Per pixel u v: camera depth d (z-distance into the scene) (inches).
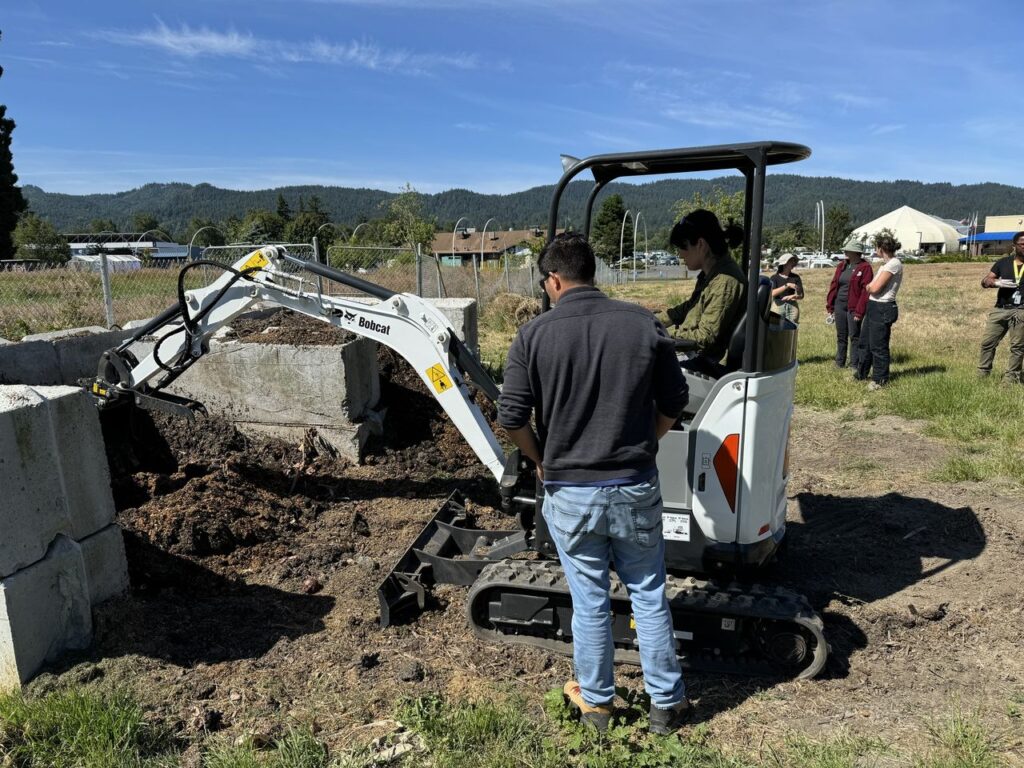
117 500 187.5
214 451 231.3
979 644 143.0
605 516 106.8
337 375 236.5
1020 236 329.7
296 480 217.9
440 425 268.4
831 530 202.7
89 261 413.4
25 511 124.1
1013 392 312.2
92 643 136.5
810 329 586.6
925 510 211.9
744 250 153.4
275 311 304.7
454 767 106.0
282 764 106.1
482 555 173.0
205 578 160.9
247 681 128.6
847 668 134.2
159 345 185.8
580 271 110.7
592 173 154.9
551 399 107.7
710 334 137.6
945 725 117.3
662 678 112.2
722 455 131.1
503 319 612.7
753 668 132.1
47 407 127.6
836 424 307.7
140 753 110.3
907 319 676.1
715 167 149.7
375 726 117.6
